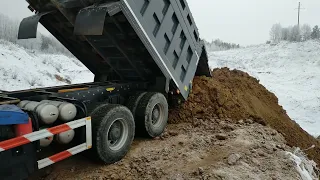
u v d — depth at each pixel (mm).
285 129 6926
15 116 2873
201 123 6125
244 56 40844
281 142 5508
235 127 5922
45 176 3820
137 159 4324
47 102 3582
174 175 3807
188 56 6320
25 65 18406
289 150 4992
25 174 3025
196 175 3787
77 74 21875
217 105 6738
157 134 5320
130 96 5270
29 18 4852
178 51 5805
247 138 5223
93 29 3818
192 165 4148
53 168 4012
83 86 5004
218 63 29969
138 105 5070
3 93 4051
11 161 2893
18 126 2920
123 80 5996
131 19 4246
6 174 2863
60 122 3557
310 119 13516
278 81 25344
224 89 7383
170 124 6211
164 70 5324
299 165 4273
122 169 4023
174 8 5344
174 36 5527
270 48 42969
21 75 15562
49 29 5469
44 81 16219
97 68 6461
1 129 2818
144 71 5605
